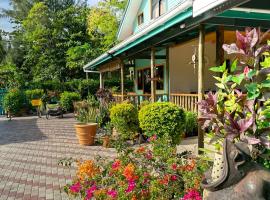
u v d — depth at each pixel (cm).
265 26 709
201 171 311
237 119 219
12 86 2072
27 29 2859
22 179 588
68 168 654
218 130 227
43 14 2773
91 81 2167
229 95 247
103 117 1064
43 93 1984
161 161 375
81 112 1171
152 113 714
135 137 845
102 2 2442
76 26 2691
